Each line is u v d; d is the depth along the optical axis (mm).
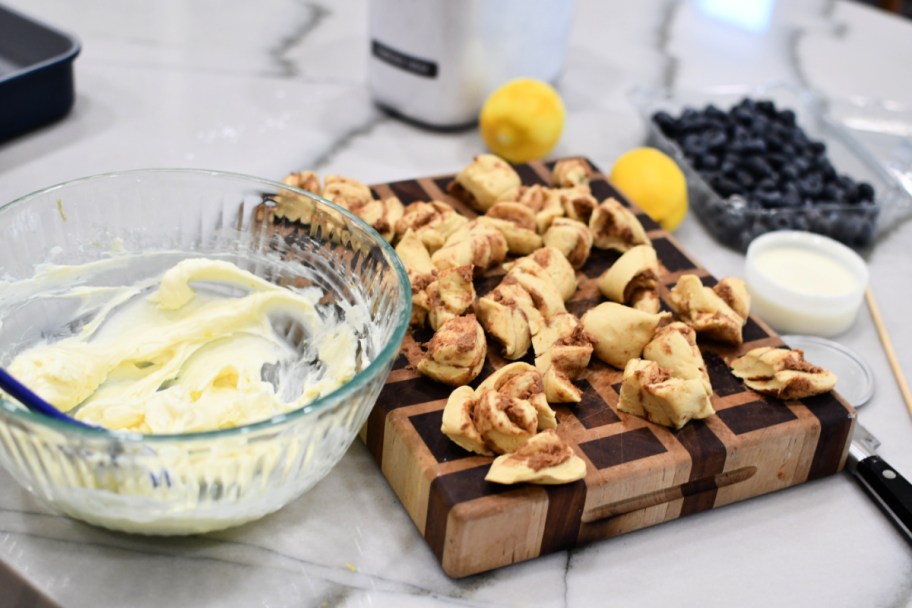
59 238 803
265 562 733
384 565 740
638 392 781
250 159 1048
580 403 794
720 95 1162
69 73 1042
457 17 1038
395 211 904
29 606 707
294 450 689
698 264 923
